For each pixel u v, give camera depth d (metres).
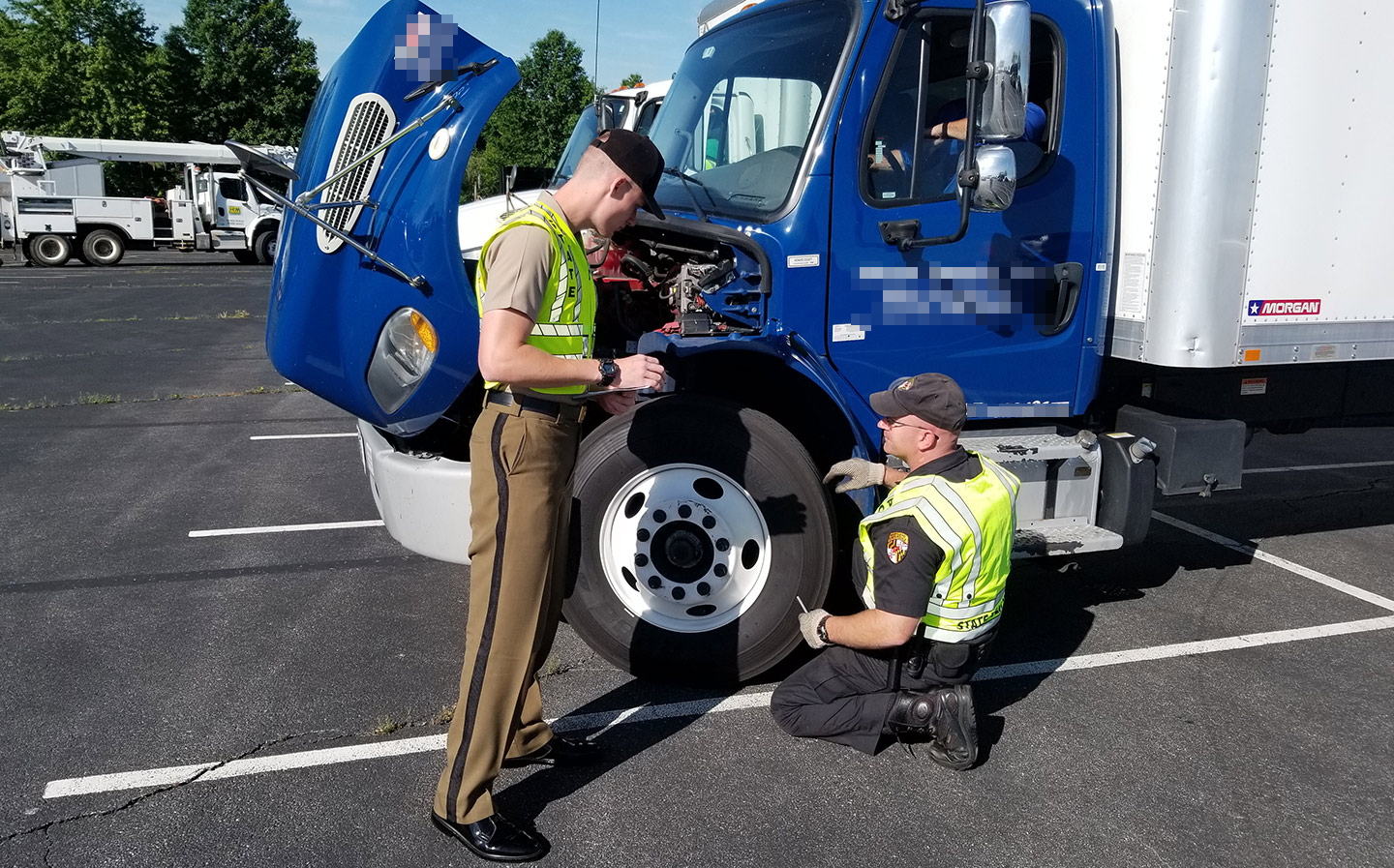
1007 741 3.30
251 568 4.79
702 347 3.25
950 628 3.00
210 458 7.04
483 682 2.56
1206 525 5.80
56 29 42.75
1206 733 3.37
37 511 5.70
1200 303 3.77
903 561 2.88
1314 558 5.21
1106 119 3.80
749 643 3.41
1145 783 3.05
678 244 3.55
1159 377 4.43
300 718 3.35
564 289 2.46
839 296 3.55
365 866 2.59
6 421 8.21
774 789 2.98
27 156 24.92
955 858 2.67
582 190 2.51
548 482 2.55
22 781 2.95
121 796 2.88
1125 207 3.92
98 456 7.06
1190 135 3.69
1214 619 4.37
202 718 3.34
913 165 3.56
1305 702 3.61
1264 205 3.80
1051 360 3.92
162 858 2.60
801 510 3.34
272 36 45.94
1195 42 3.65
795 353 3.38
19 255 26.48
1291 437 8.45
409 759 3.11
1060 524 3.91
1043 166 3.75
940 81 3.55
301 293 3.43
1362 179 3.96
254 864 2.59
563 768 3.07
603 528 3.39
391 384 3.42
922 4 3.41
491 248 2.44
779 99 3.61
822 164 3.45
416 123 3.29
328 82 3.52
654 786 2.99
